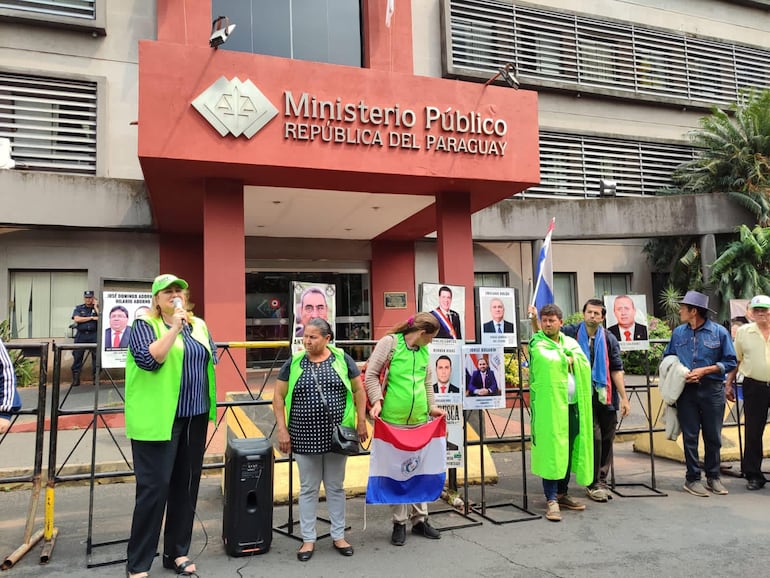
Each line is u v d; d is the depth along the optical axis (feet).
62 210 37.78
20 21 38.75
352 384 14.94
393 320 46.44
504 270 51.88
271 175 27.30
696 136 54.85
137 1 41.81
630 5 57.06
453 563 13.74
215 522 16.80
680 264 52.95
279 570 13.38
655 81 57.26
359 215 37.11
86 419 27.61
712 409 19.44
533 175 30.40
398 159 27.94
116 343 15.60
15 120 38.93
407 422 15.21
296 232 42.68
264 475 14.52
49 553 14.03
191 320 13.57
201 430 13.51
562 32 53.83
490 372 18.04
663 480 21.21
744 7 62.34
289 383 14.26
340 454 14.28
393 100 28.07
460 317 18.02
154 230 40.27
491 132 29.71
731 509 17.71
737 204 50.62
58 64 39.78
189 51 24.84
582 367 17.46
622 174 55.36
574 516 17.19
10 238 38.17
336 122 26.94
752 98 54.49
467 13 49.88
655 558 13.89
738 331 20.67
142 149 23.99
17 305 38.65
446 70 48.21
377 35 34.65
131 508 18.20
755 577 12.73
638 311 20.83
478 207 35.96
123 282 40.24
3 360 13.76
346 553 14.25
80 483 20.68
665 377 19.86
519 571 13.23
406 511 15.23
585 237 49.47
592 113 54.75
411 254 47.37
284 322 44.57
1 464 21.45
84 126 40.47
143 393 12.51
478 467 21.25
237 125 25.16
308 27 36.04
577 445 17.46
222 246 27.45
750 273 46.93
